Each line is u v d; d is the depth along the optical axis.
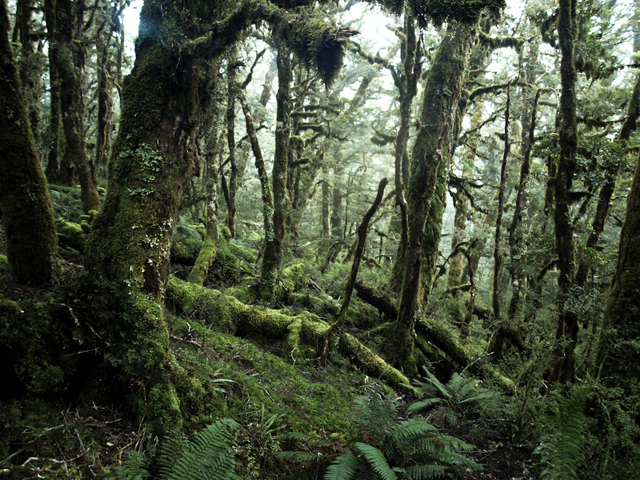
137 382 3.59
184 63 4.26
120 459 3.12
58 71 7.82
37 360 3.27
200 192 8.49
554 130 9.51
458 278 14.71
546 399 5.32
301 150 13.11
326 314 8.41
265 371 5.47
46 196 4.20
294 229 13.05
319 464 3.77
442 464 4.10
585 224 9.67
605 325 4.95
